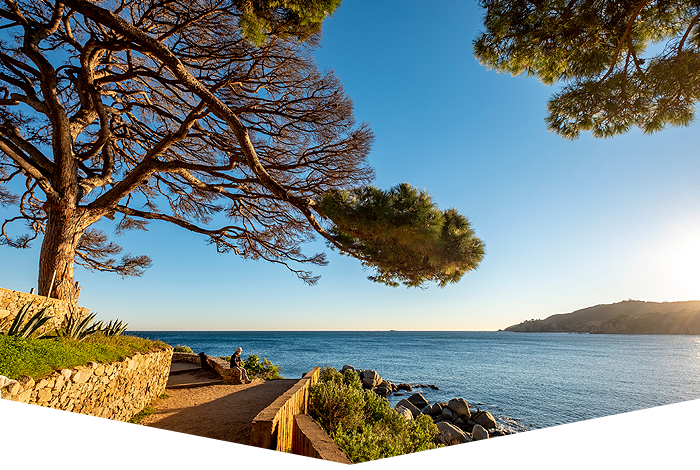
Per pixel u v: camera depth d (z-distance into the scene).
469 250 6.06
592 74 5.66
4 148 7.47
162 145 9.02
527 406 22.52
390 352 66.25
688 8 4.66
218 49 8.60
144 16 8.23
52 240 8.48
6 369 4.33
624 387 28.83
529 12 5.22
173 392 10.34
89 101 9.80
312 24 6.62
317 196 7.77
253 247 12.09
